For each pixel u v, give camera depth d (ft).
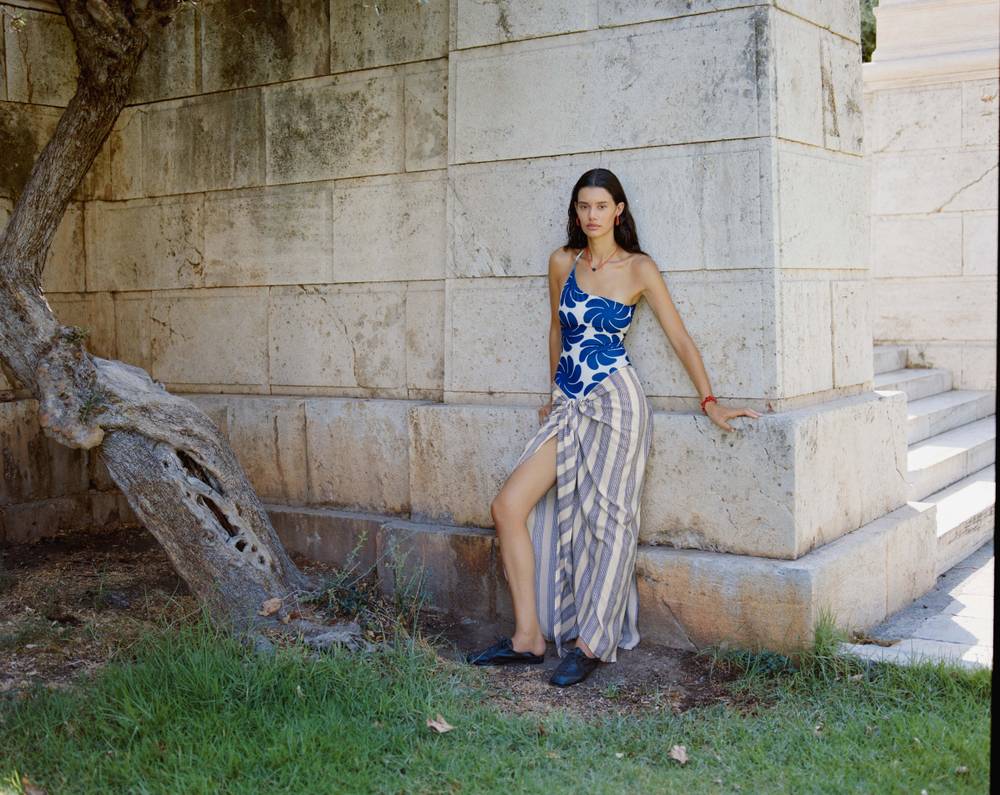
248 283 20.08
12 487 20.36
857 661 14.08
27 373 15.99
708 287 15.24
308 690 13.00
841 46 16.61
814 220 15.85
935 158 29.14
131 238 21.38
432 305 18.08
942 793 10.96
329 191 19.01
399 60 18.02
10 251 16.15
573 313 15.15
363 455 18.63
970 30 28.84
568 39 16.08
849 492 16.20
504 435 16.74
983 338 28.89
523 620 15.06
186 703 12.57
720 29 14.94
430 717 12.67
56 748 11.56
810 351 15.76
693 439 15.28
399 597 16.94
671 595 15.33
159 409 15.94
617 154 15.78
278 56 19.30
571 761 11.89
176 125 20.61
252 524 16.39
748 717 13.07
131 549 19.98
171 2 16.65
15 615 16.06
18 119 20.42
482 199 16.98
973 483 22.79
